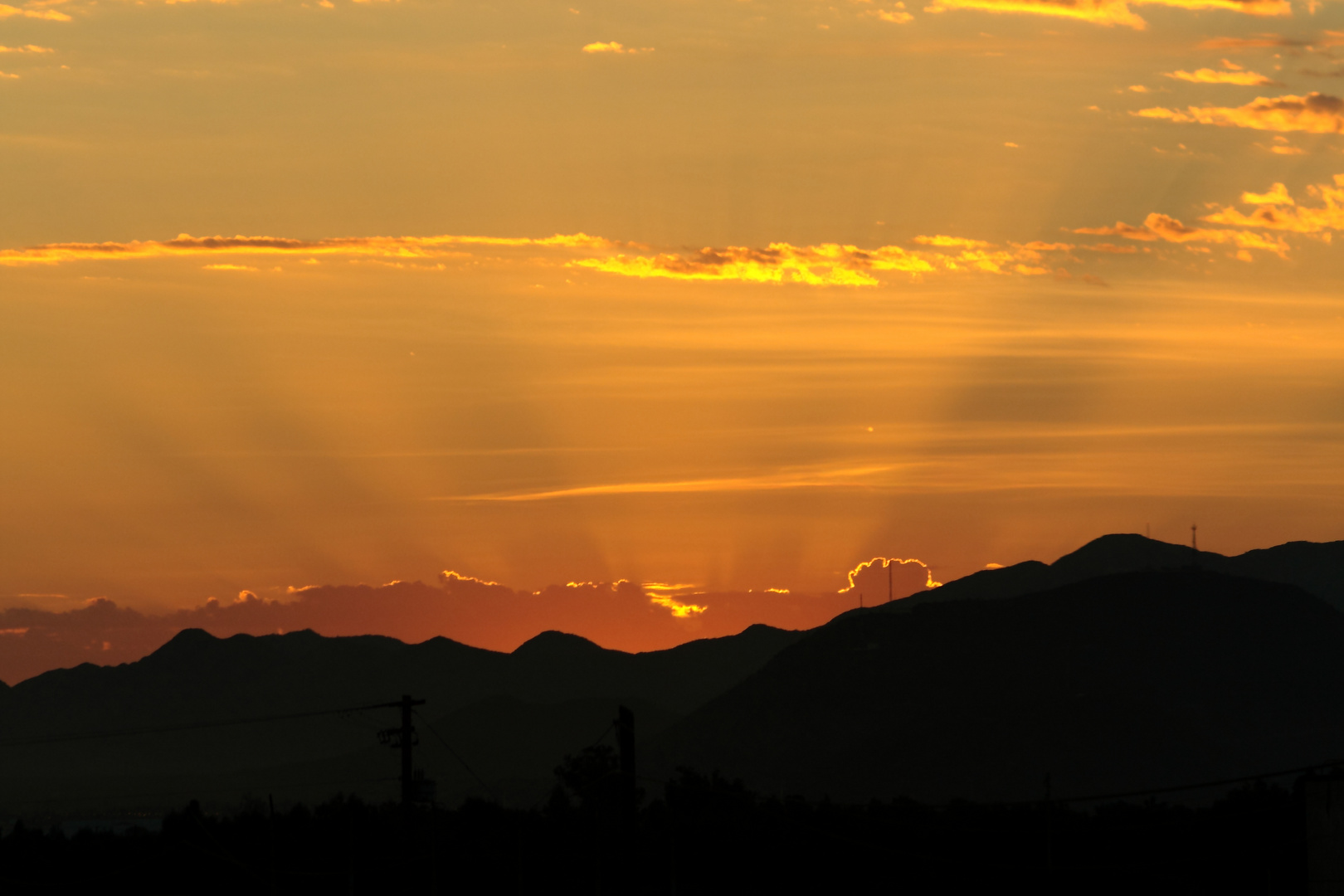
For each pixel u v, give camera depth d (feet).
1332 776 383.04
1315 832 380.58
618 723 426.92
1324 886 378.32
